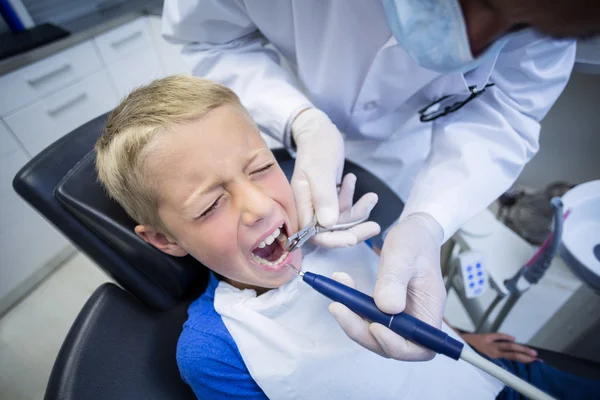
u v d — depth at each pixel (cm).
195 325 56
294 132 71
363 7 56
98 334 52
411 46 39
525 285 80
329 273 62
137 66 170
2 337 136
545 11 22
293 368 53
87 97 151
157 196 47
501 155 65
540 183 137
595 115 108
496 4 27
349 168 81
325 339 57
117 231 56
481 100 68
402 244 53
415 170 93
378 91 69
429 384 62
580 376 72
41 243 145
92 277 154
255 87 74
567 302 84
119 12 162
